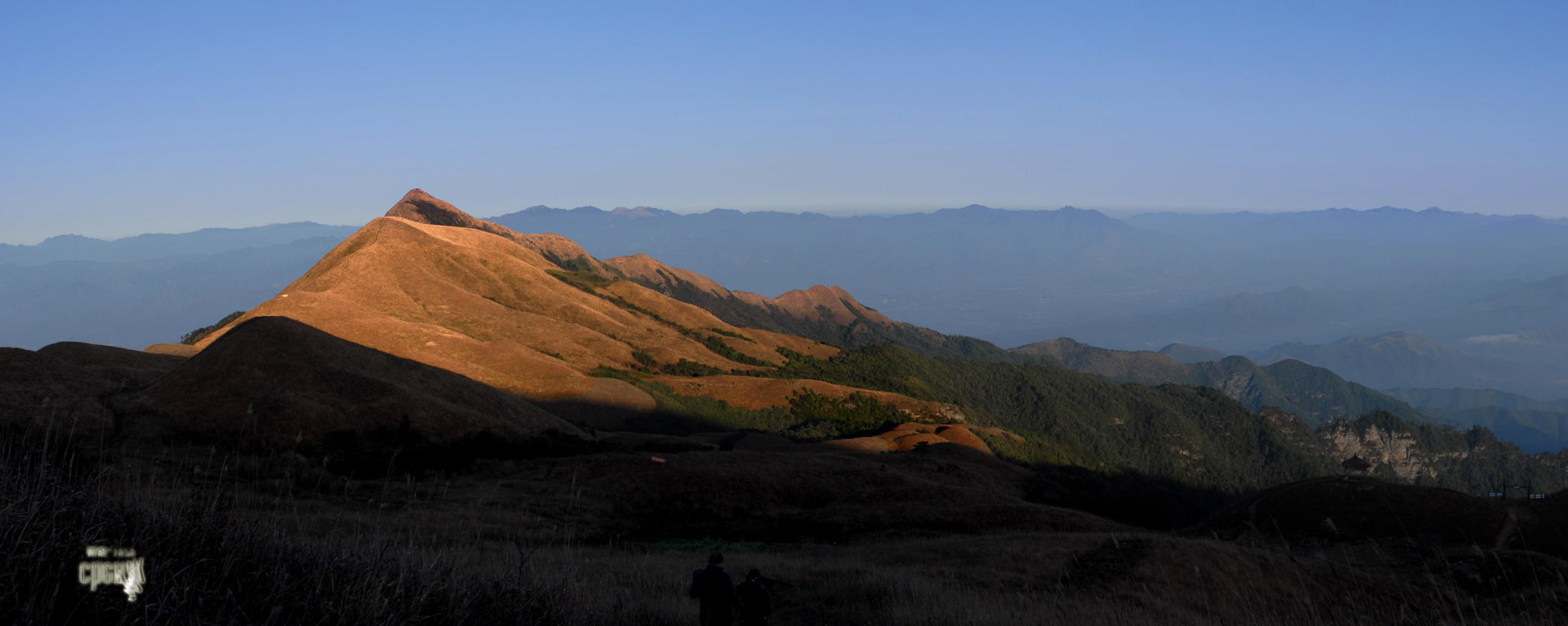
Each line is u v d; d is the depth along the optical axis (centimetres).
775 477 5997
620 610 1459
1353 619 2070
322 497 3353
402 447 5691
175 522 726
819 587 2184
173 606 636
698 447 8688
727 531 4544
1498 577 2434
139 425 4953
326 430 5744
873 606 1950
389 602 820
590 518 4519
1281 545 3678
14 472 644
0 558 594
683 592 1919
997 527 4859
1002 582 2406
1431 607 2058
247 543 775
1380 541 4081
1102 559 2691
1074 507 8531
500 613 1030
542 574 1279
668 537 4181
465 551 1502
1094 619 1816
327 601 755
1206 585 2383
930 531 4634
